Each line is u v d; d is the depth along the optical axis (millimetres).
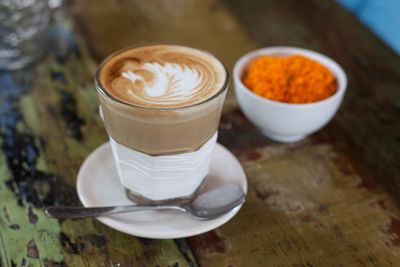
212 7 704
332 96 500
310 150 520
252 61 548
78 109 547
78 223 445
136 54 444
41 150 503
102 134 521
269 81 512
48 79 582
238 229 446
